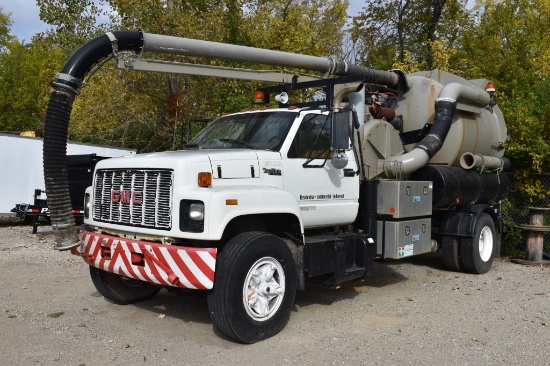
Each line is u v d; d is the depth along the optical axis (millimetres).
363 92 7383
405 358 5262
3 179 16094
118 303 7062
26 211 14562
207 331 6016
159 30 16672
